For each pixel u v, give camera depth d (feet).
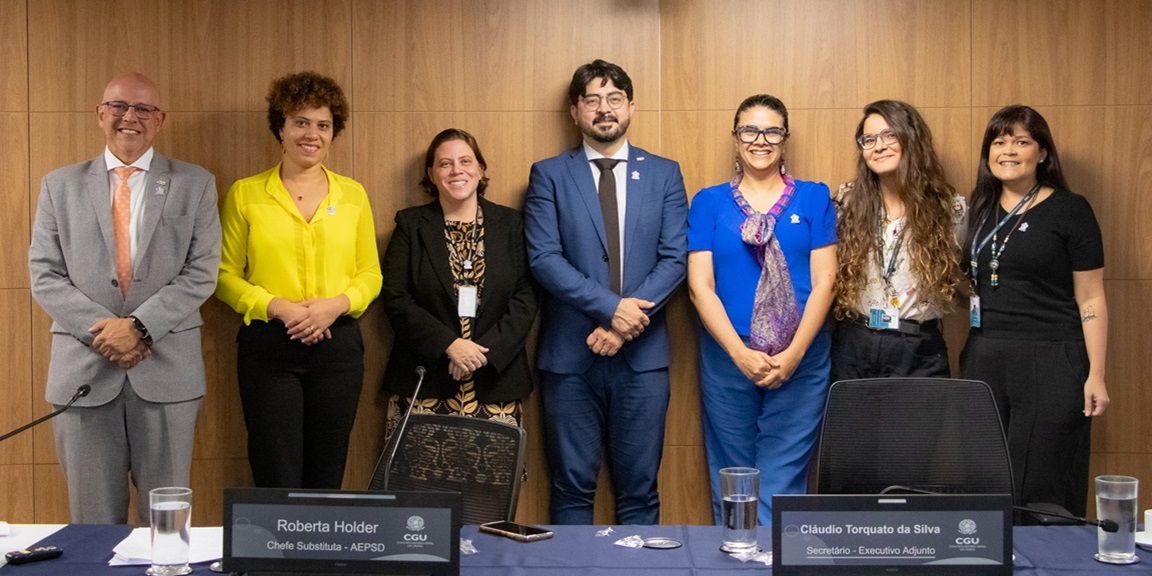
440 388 12.94
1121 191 13.67
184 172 12.38
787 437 12.92
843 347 12.85
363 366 13.20
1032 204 12.46
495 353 12.75
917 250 12.37
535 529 7.67
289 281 12.78
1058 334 12.35
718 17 13.78
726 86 13.82
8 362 13.76
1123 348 13.75
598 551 7.14
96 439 11.86
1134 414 13.76
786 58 13.78
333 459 13.02
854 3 13.74
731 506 7.06
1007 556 6.22
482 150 13.96
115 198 12.15
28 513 13.84
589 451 13.32
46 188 12.17
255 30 13.84
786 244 12.70
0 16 13.67
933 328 12.67
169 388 12.03
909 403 8.71
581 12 13.87
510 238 13.21
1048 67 13.66
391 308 13.01
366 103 13.92
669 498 14.08
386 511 6.22
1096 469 13.85
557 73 13.88
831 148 13.78
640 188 13.03
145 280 11.93
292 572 6.26
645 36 13.83
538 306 13.33
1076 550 7.14
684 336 13.97
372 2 13.87
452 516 6.18
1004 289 12.47
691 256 13.05
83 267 11.90
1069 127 13.67
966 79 13.71
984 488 8.52
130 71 13.78
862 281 12.55
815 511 6.26
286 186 13.03
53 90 13.70
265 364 12.69
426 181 13.58
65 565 6.82
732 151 13.83
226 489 6.32
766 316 12.56
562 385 13.17
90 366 11.78
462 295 12.94
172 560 6.61
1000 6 13.67
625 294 12.90
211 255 12.35
